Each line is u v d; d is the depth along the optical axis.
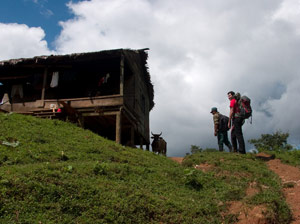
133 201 7.40
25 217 6.04
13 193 6.60
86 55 17.25
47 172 7.86
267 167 11.46
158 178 9.62
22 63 18.39
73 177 8.12
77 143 12.57
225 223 7.29
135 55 20.30
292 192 8.75
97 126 19.70
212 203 8.18
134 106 19.62
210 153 13.23
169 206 7.59
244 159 12.20
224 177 10.20
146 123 23.48
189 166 11.95
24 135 11.98
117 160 11.32
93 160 10.84
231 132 13.55
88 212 6.69
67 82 20.55
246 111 12.86
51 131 13.59
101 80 19.06
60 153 10.59
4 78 20.38
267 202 7.59
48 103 17.84
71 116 17.42
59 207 6.57
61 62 18.55
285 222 7.09
